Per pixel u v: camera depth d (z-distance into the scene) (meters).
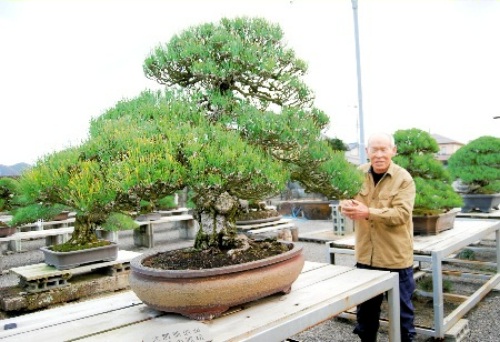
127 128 2.09
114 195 1.81
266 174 1.99
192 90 2.42
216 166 1.93
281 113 2.27
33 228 10.87
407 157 5.41
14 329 1.96
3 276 7.06
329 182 2.44
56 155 2.09
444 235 4.82
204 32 2.53
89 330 1.93
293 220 13.91
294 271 2.20
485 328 4.14
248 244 2.38
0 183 7.24
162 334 1.70
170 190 2.03
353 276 2.70
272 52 2.45
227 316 2.00
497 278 5.43
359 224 3.59
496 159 7.85
